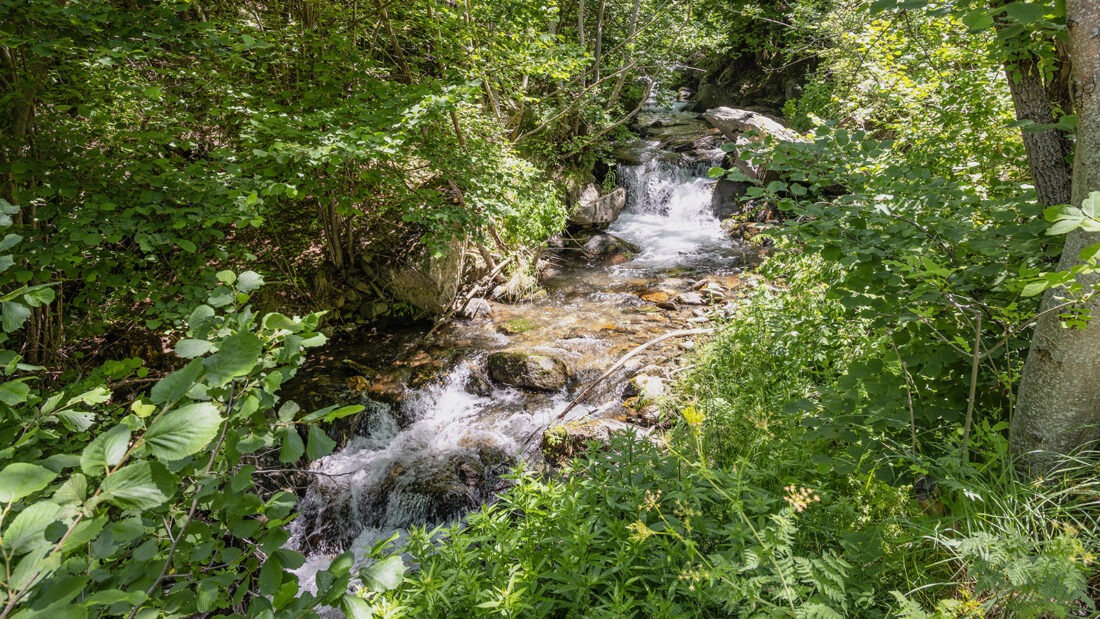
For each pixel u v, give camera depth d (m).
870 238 2.55
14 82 4.49
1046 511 2.01
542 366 6.38
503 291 8.64
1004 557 1.65
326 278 7.91
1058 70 2.70
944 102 4.38
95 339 6.11
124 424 1.07
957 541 1.78
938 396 2.64
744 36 15.12
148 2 4.57
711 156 13.05
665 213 12.80
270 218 7.69
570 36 11.77
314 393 6.20
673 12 10.97
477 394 6.46
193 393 1.15
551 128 11.17
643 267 9.98
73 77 4.77
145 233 4.17
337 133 4.70
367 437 5.83
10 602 0.86
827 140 2.82
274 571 1.19
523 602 1.96
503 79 7.59
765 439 2.98
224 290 1.40
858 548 2.02
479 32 7.02
